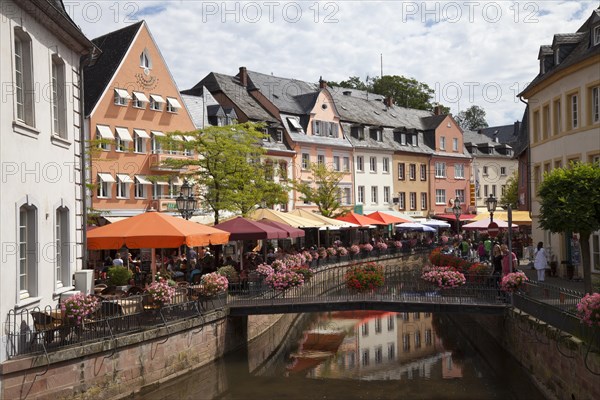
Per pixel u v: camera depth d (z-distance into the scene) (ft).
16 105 42.16
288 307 61.16
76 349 39.99
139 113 113.39
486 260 96.07
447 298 60.23
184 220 58.23
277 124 148.36
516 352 54.90
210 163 85.35
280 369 58.18
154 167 112.68
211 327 56.44
